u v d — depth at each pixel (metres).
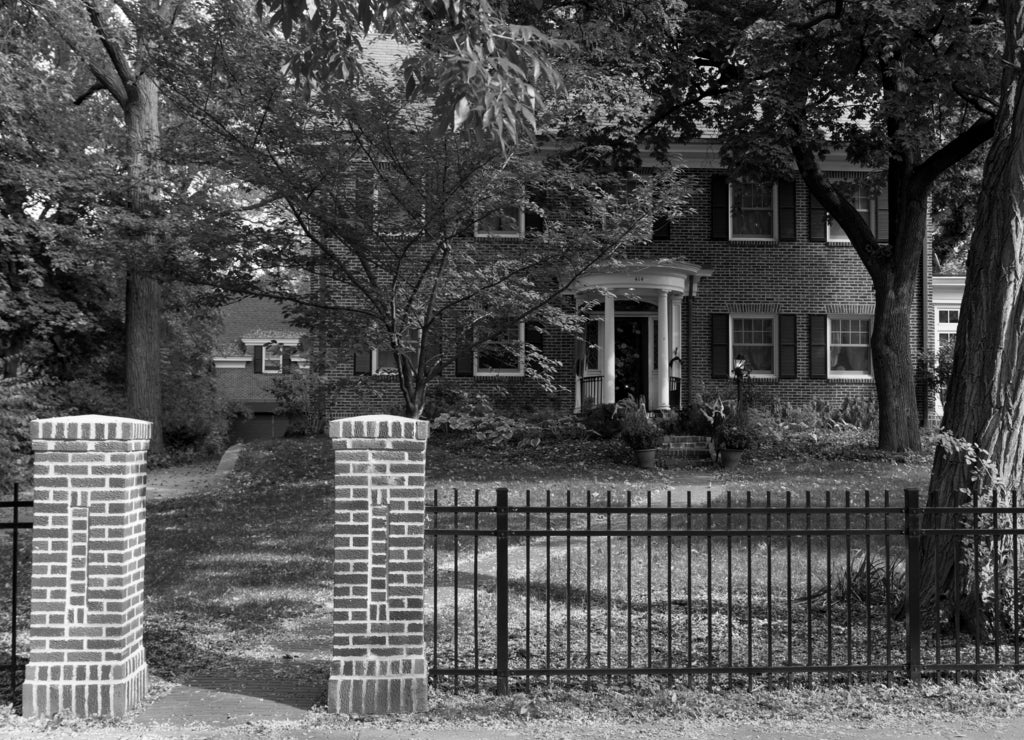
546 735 5.41
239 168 11.23
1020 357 7.16
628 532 6.01
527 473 17.33
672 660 6.71
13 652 5.98
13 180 21.75
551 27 15.26
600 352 24.80
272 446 22.88
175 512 14.77
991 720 5.62
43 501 5.80
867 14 16.38
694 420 19.92
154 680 6.53
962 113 20.58
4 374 24.72
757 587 9.05
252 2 10.94
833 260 25.70
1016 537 6.32
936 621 6.61
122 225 12.24
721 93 19.20
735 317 25.67
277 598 8.99
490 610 8.28
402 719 5.68
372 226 11.43
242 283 12.04
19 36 20.28
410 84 7.42
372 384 17.92
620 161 18.89
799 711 5.77
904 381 20.28
